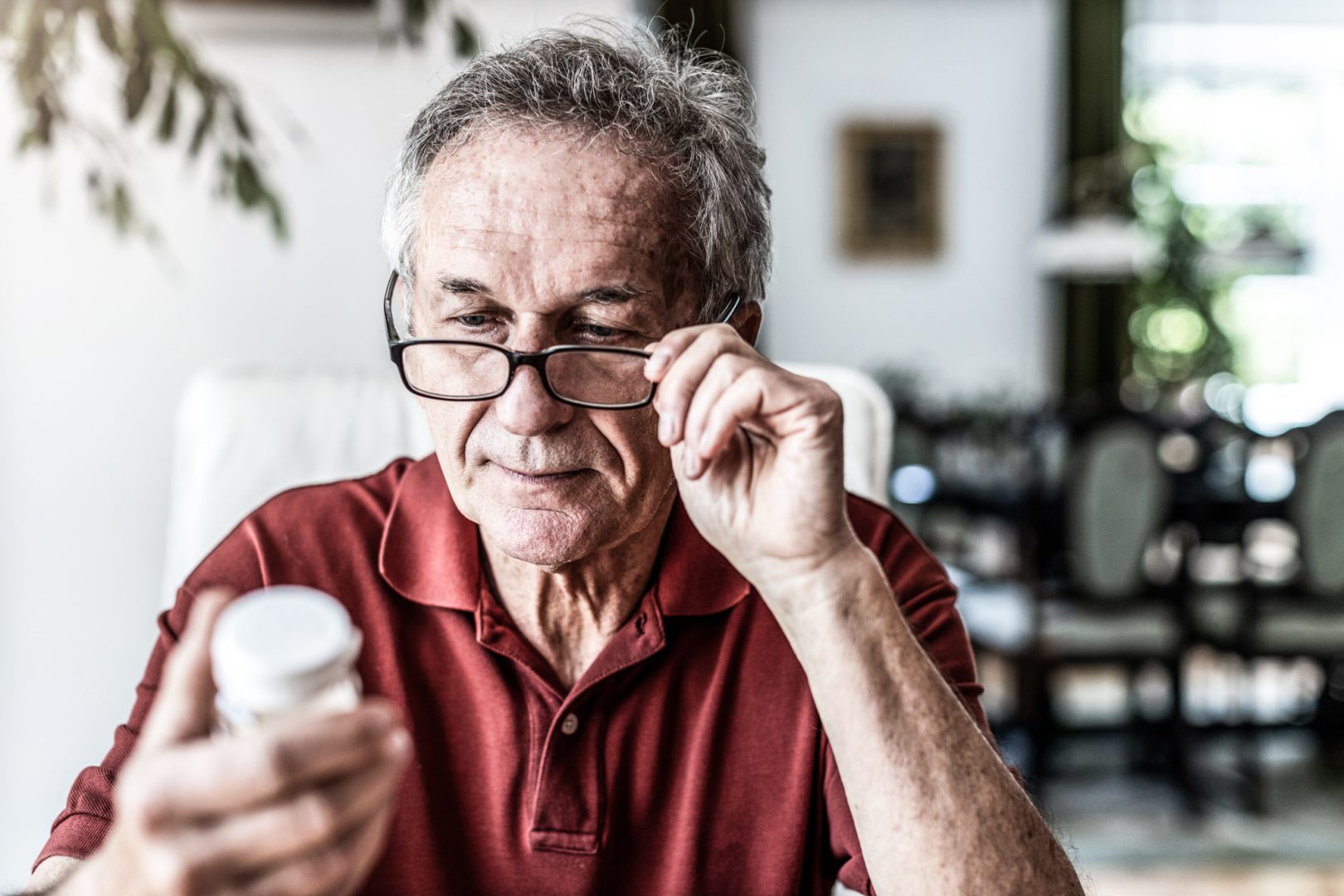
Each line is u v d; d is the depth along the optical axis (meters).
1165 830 3.18
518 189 0.77
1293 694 4.46
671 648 0.92
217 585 0.94
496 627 0.91
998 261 6.54
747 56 6.04
